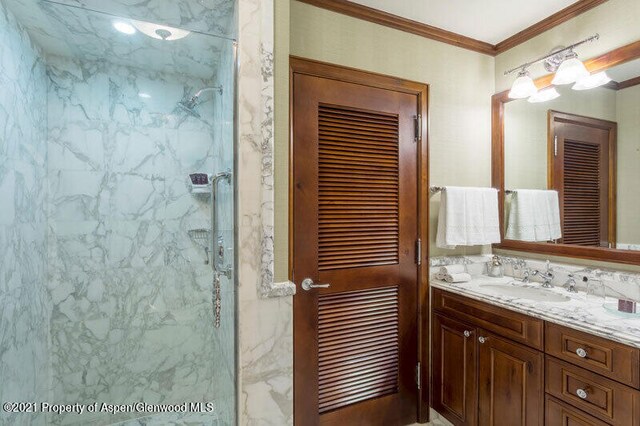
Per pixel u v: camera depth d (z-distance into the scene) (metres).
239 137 1.21
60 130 1.72
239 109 1.21
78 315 1.78
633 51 1.57
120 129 1.84
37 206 1.62
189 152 1.95
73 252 1.76
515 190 2.13
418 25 1.94
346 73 1.77
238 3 1.22
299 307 1.63
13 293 1.41
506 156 2.18
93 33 1.57
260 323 1.25
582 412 1.23
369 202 1.83
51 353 1.73
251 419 1.24
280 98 1.31
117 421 1.85
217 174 1.74
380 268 1.86
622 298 1.56
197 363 1.97
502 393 1.54
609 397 1.15
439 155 2.06
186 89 1.95
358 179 1.80
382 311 1.86
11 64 1.39
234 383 1.32
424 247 2.00
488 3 1.77
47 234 1.70
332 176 1.73
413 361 1.95
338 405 1.73
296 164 1.63
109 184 1.82
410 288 1.95
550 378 1.35
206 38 1.59
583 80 1.73
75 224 1.76
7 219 1.36
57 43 1.63
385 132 1.88
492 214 2.07
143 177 1.88
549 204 1.95
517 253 2.12
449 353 1.86
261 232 1.24
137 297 1.88
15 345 1.42
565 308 1.42
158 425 1.83
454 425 1.82
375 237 1.84
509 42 2.13
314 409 1.66
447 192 1.96
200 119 1.96
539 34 1.98
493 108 2.23
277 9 1.30
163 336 1.93
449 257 2.11
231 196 1.34
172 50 1.70
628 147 1.62
